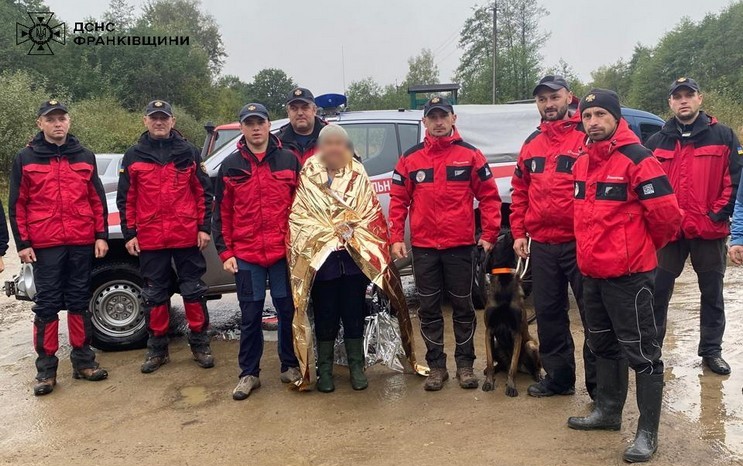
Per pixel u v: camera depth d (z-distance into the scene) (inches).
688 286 259.6
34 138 163.3
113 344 194.4
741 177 133.0
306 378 150.0
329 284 150.6
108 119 1146.0
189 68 1659.7
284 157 153.3
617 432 124.2
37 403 153.9
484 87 1528.1
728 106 1230.3
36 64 1347.2
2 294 285.7
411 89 372.2
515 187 146.2
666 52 1971.0
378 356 164.1
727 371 152.9
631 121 257.9
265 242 151.7
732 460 110.0
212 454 123.0
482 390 150.7
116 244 195.8
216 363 181.2
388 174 209.2
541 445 119.6
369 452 120.5
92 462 121.5
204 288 178.2
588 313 121.8
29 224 159.3
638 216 112.1
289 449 123.6
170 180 168.1
